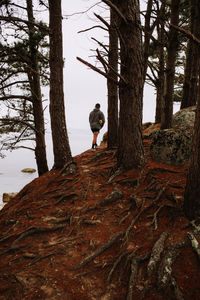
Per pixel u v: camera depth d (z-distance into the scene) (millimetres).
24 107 10805
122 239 3299
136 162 5285
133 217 3766
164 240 3041
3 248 3449
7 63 8820
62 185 5555
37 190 5637
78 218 4016
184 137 5363
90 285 2641
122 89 5074
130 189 4668
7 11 7582
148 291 2443
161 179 4617
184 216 3414
